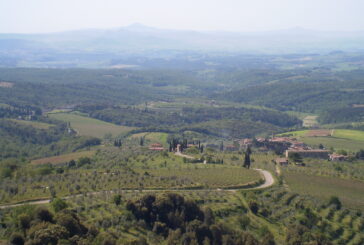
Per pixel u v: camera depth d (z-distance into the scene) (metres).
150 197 127.12
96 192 142.12
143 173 172.75
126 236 112.69
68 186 147.00
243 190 156.75
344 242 125.19
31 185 148.00
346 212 144.62
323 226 132.25
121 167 188.25
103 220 117.06
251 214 137.00
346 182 178.75
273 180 176.88
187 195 143.62
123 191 143.25
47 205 126.12
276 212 140.12
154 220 122.62
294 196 155.00
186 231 118.50
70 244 99.81
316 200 151.88
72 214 112.25
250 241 115.69
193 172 180.50
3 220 113.31
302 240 120.12
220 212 134.00
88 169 187.12
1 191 140.25
